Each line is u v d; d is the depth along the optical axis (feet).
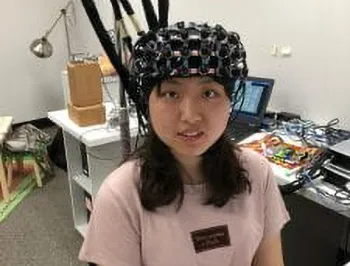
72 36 14.32
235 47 2.29
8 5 13.38
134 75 2.43
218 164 2.60
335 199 4.67
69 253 7.80
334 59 6.31
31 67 14.23
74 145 7.97
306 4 6.48
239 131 6.43
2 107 14.05
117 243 2.48
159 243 2.49
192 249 2.52
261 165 2.82
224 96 2.31
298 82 6.97
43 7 13.97
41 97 14.66
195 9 8.59
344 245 6.61
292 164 5.39
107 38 2.82
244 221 2.64
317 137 6.12
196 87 2.23
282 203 2.96
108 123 7.04
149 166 2.48
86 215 8.49
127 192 2.47
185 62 2.13
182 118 2.23
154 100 2.28
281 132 6.47
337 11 6.08
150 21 2.65
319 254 6.44
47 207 9.50
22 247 8.05
